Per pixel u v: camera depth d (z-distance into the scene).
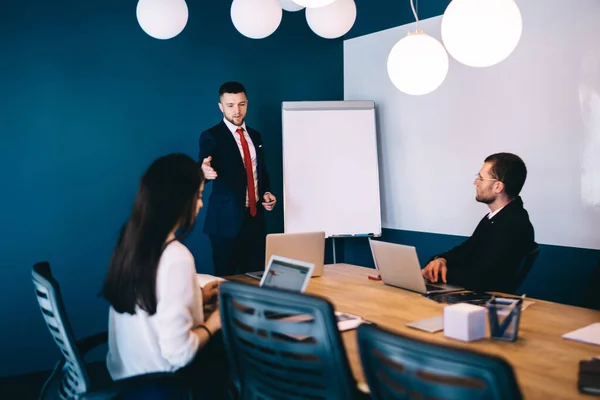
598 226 3.93
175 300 2.05
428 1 4.91
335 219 5.24
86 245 4.50
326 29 3.47
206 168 4.02
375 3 5.43
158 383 2.01
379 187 5.42
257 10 3.31
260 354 1.88
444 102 4.91
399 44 2.68
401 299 2.78
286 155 5.18
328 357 1.69
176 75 4.86
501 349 2.02
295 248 3.27
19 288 4.25
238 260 4.69
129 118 4.66
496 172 3.24
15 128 4.19
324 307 1.64
